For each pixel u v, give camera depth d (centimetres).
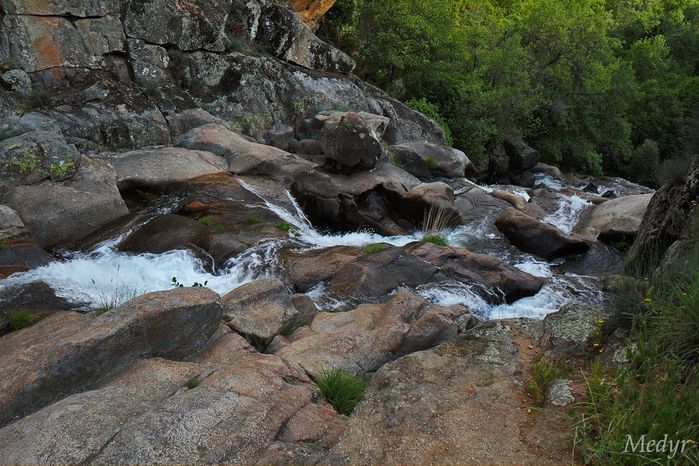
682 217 866
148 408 411
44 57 1316
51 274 859
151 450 351
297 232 1092
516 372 407
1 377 458
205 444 359
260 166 1345
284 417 396
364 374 567
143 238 981
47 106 1280
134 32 1471
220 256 943
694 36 4131
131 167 1201
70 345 459
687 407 322
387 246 992
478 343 448
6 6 1262
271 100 1720
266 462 346
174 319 527
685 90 3494
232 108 1628
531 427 346
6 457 353
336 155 1351
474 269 952
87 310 759
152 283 870
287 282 869
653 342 388
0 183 1003
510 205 1462
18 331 650
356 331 623
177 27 1552
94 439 367
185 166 1257
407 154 1684
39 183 1042
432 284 873
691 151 983
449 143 2264
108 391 432
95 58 1401
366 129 1356
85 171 1108
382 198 1341
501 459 320
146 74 1479
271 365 484
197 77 1606
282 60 1898
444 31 2334
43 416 397
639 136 3381
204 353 555
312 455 357
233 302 650
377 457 331
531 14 2888
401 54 2291
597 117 2912
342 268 879
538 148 2827
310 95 1828
